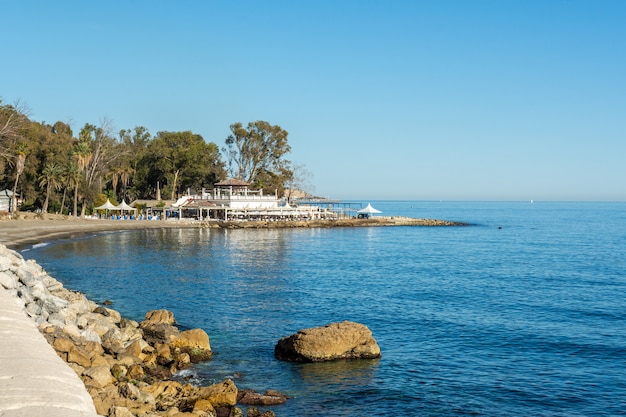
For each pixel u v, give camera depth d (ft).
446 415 60.44
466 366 77.66
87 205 386.52
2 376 30.73
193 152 499.51
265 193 533.14
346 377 71.10
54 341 60.39
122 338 76.54
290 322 103.60
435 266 207.41
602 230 467.93
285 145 553.23
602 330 100.58
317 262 215.72
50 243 249.14
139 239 298.97
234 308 115.65
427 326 102.68
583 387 69.92
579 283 164.04
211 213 453.17
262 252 249.55
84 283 143.74
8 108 321.32
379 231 431.43
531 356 83.35
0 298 55.42
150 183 517.14
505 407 63.00
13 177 335.47
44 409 26.35
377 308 119.96
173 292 133.49
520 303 128.36
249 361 76.95
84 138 387.75
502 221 655.35
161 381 62.23
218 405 58.18
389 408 61.77
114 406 45.50
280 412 59.52
